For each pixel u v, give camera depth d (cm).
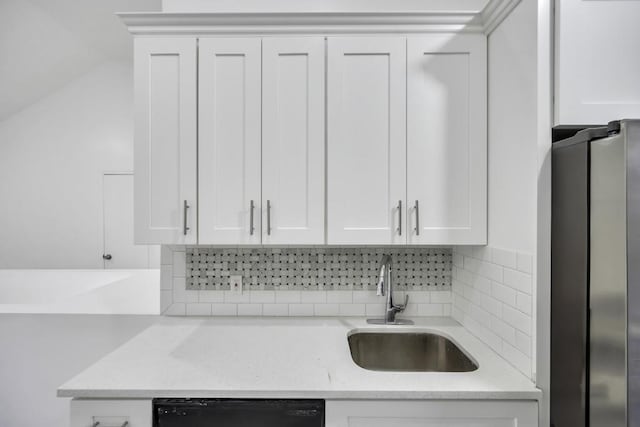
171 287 198
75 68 436
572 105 122
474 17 160
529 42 129
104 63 454
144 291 245
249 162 166
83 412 123
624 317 96
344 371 134
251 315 199
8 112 447
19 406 202
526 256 130
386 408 123
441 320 195
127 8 337
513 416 124
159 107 166
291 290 199
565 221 117
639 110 121
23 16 334
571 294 114
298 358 145
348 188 165
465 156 164
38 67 399
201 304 199
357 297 200
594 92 122
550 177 124
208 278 198
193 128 166
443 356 178
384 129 165
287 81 166
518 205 136
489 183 162
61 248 461
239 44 166
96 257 462
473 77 163
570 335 114
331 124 165
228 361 142
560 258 119
